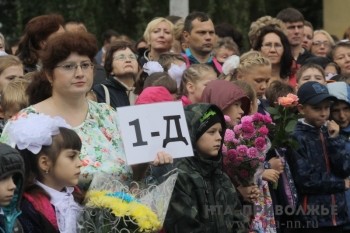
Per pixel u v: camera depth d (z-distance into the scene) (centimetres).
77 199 1006
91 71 1060
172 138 1057
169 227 1086
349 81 1734
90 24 2988
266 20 1917
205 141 1113
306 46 2234
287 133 1299
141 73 1534
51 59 1042
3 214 905
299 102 1395
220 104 1264
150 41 1819
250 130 1220
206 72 1399
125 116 1047
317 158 1373
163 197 1005
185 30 1816
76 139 977
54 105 1055
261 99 1492
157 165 1053
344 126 1506
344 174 1383
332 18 3306
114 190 1016
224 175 1142
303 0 3700
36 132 960
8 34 3378
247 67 1498
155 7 3002
